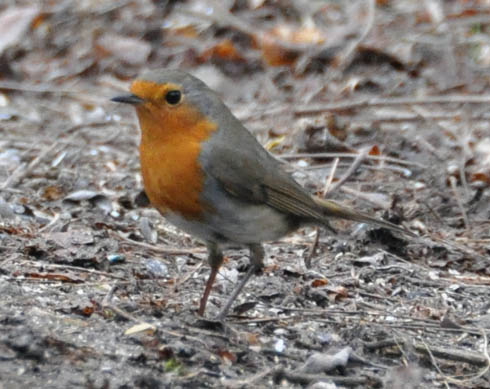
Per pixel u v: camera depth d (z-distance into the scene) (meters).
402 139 14.71
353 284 10.02
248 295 9.45
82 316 8.08
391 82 17.22
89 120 15.66
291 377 7.40
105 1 19.78
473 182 13.21
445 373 8.02
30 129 15.05
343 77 17.41
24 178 12.70
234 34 18.70
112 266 9.78
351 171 12.62
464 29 19.03
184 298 9.20
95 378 6.95
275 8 19.73
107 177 12.91
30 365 7.02
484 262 10.91
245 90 17.25
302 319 8.89
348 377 7.52
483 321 9.27
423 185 13.21
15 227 10.53
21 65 18.06
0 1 20.03
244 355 7.74
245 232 8.73
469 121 15.38
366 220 9.83
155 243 10.81
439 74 17.58
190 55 18.19
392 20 19.20
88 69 17.97
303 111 15.45
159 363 7.33
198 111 8.30
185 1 19.78
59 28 19.03
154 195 8.41
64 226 10.72
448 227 12.01
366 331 8.59
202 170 8.27
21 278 8.91
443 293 10.02
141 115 8.25
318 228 10.61
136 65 18.20
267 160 8.90
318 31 18.44
